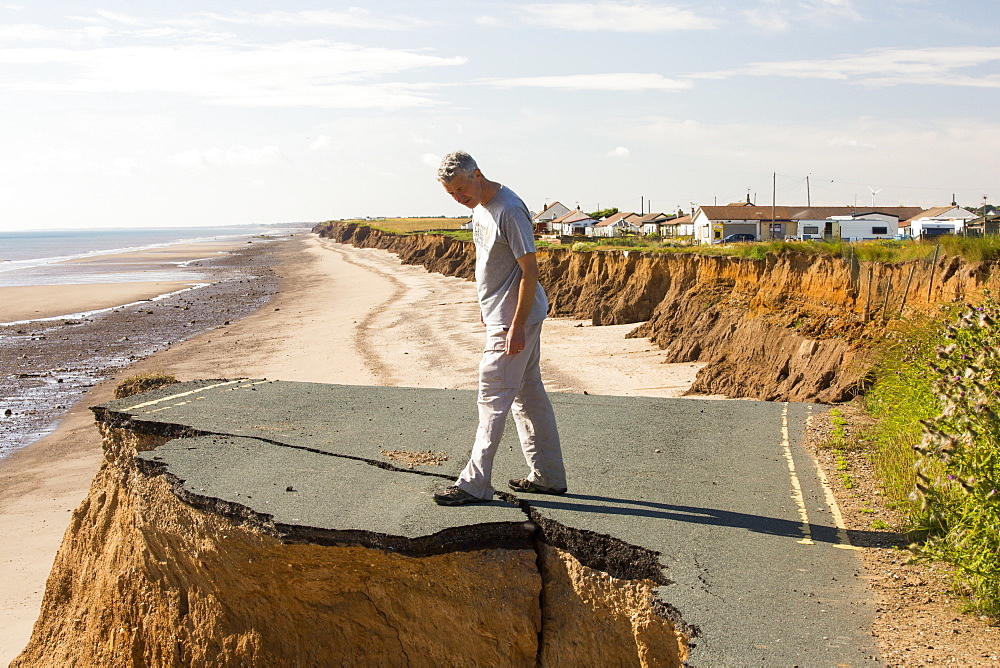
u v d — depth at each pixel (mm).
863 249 20094
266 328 38844
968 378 4469
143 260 114562
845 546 4758
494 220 4965
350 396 8562
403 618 4871
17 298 57062
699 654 3662
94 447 18953
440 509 5098
